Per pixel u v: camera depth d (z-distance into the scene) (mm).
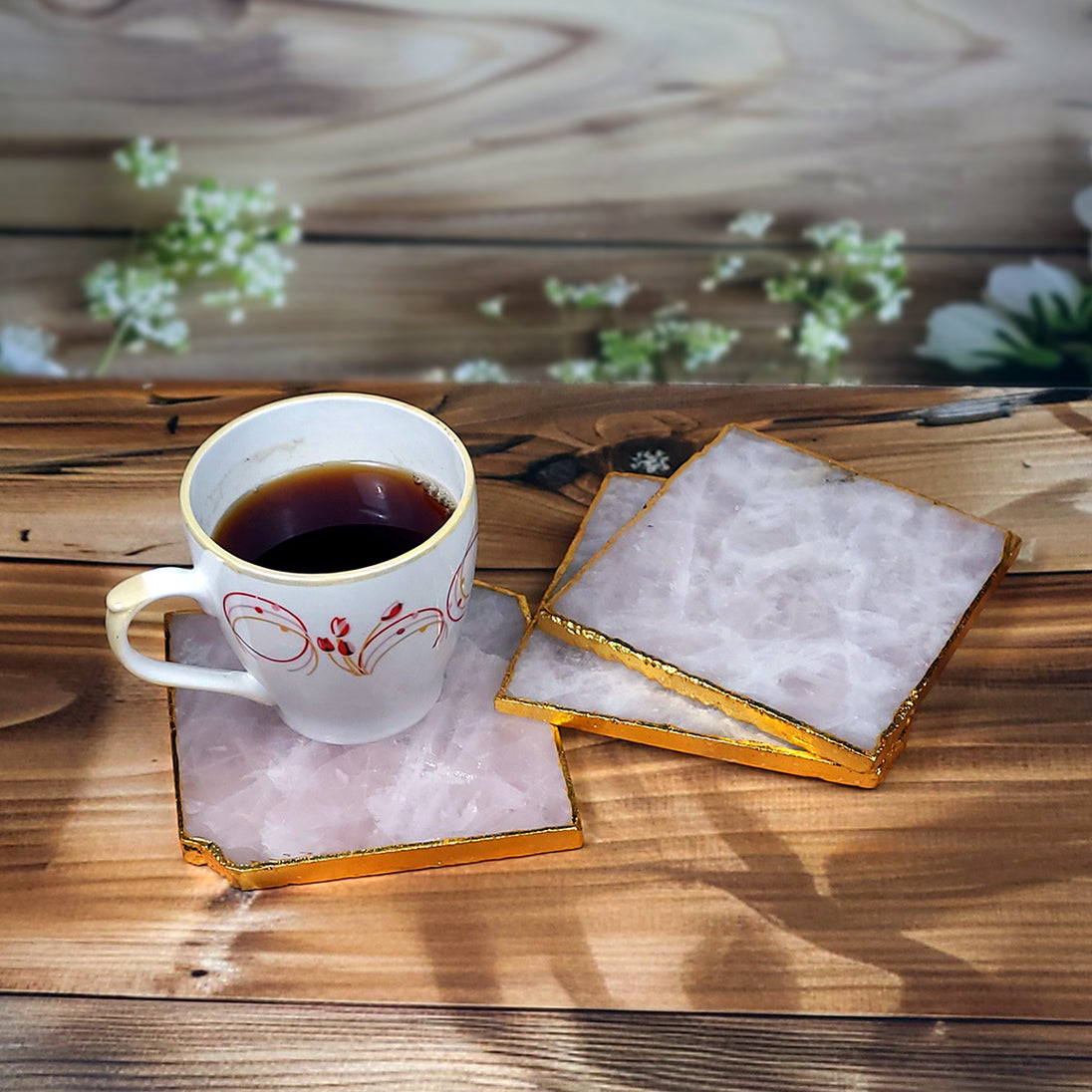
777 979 423
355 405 469
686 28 942
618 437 570
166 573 436
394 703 459
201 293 1101
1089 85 966
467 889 441
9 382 598
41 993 421
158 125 999
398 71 967
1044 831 450
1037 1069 407
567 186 1037
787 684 458
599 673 479
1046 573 516
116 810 458
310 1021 417
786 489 512
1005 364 1115
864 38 946
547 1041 413
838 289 1087
